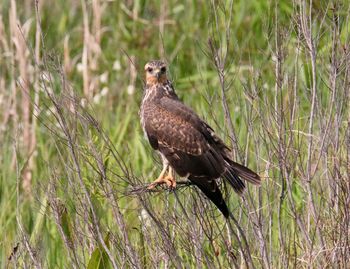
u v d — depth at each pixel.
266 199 13.60
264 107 13.91
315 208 12.87
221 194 12.31
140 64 20.95
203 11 21.23
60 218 13.19
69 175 12.94
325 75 14.91
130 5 22.91
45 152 17.20
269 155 12.92
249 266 12.80
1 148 18.36
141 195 13.14
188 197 13.02
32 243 14.50
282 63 13.04
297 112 13.52
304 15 12.62
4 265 14.76
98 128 12.50
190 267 12.95
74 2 23.17
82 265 13.29
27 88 18.50
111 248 13.19
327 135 12.81
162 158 13.27
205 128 12.94
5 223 15.81
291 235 13.44
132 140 17.72
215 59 12.64
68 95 13.04
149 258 13.09
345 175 12.84
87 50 20.38
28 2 22.58
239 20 19.95
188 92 18.80
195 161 12.59
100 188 12.99
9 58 20.12
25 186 17.22
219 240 13.30
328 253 12.70
